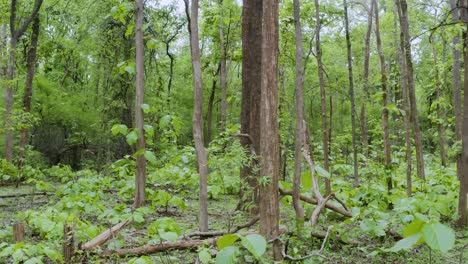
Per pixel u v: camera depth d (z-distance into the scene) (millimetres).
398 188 10773
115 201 10984
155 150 17141
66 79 24172
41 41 21531
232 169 8008
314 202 7195
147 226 7848
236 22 17641
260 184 4961
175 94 24875
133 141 8875
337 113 25250
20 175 14844
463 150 7543
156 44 9047
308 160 7270
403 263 5727
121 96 18750
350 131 20328
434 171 14266
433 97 20734
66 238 5293
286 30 15062
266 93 4949
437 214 7020
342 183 10625
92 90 21312
